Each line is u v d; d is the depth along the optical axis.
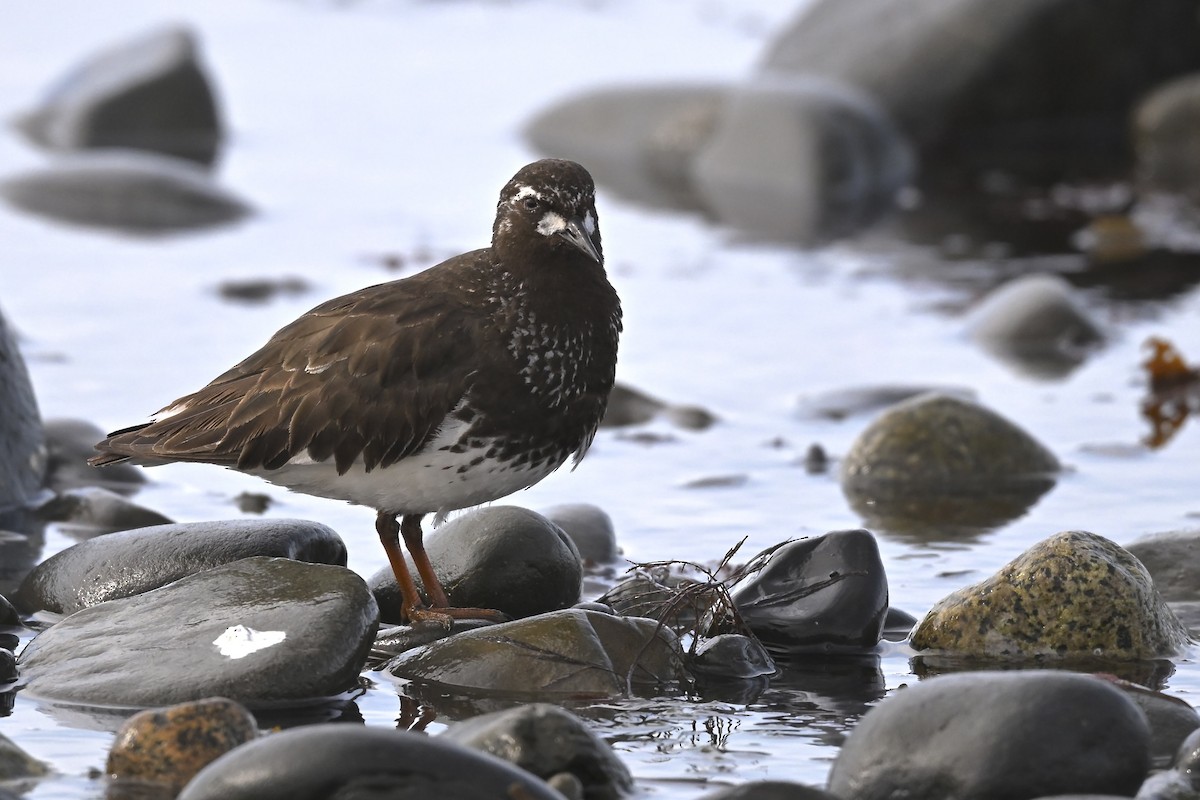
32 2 37.84
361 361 9.91
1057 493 13.42
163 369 16.83
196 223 24.02
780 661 9.94
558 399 10.03
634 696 9.30
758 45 35.56
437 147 29.05
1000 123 30.02
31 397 13.45
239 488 13.57
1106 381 16.95
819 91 28.03
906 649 10.12
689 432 15.28
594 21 37.81
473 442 9.87
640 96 29.97
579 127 30.03
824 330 18.92
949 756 7.74
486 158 28.39
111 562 10.47
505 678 9.34
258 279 20.41
